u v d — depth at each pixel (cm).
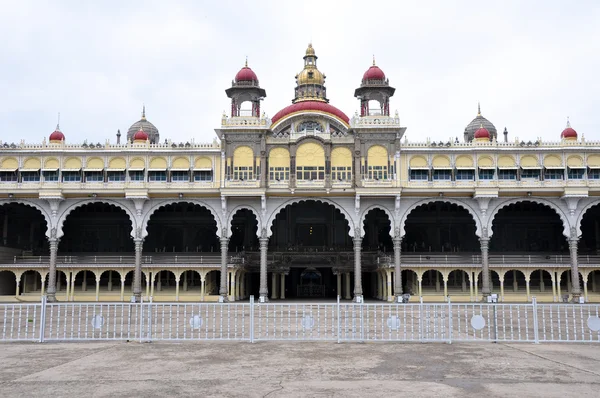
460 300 5119
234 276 5144
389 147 4931
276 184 4881
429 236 5838
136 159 5019
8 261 5359
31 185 4931
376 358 1423
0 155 4997
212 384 1094
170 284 5788
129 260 5344
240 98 5172
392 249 5884
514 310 3675
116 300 5256
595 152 4928
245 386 1074
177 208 5878
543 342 1755
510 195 4953
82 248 5900
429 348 1612
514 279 5416
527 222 5828
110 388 1055
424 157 4981
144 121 6475
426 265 5025
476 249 5816
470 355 1477
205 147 4991
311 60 6400
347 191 4866
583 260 5159
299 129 5719
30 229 5881
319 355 1472
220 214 5003
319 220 5778
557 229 5844
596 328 1680
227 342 1741
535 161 4947
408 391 1030
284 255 5469
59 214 5022
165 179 4975
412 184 4903
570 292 5322
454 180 4900
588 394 1007
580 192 4831
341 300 5384
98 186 4928
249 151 4953
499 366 1305
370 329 2247
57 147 5012
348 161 4950
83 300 5247
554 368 1277
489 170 4928
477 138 5222
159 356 1450
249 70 5253
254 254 5525
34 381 1120
